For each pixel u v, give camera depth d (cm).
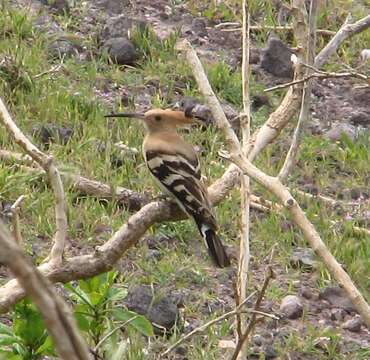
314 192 1390
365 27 848
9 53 1495
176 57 1656
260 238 1215
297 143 717
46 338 720
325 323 1078
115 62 1619
